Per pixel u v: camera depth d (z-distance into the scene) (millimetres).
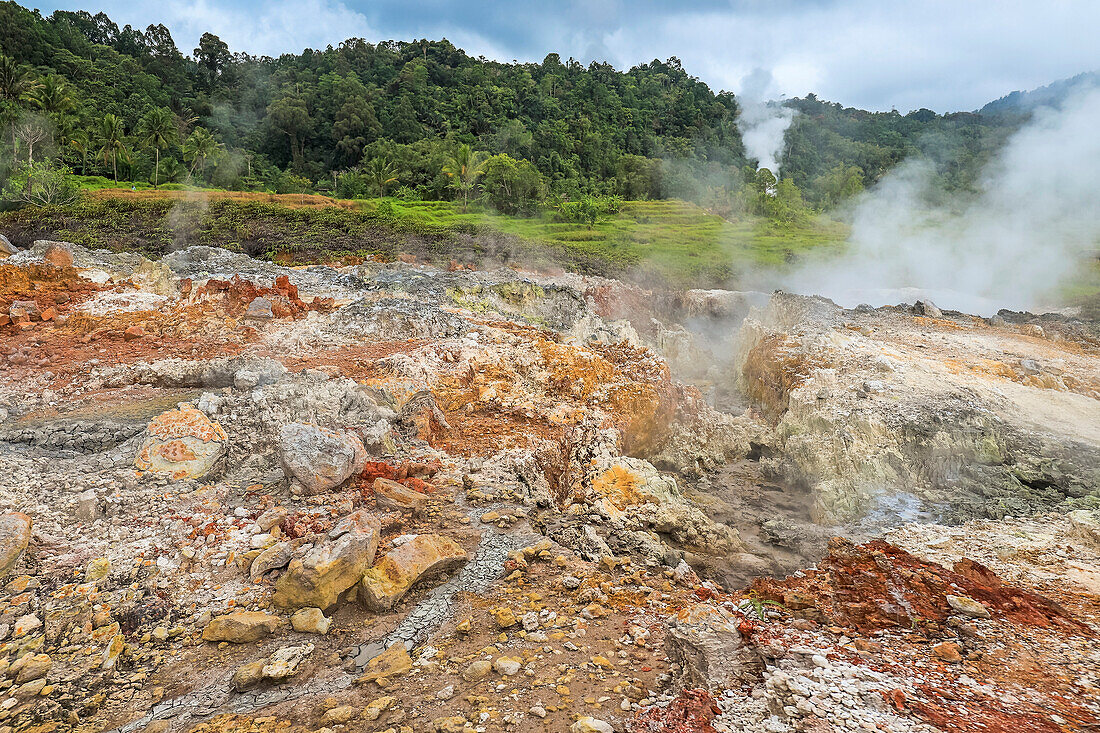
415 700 5930
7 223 49656
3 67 75250
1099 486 15633
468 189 86250
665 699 5910
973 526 14180
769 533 14875
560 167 108438
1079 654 7082
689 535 13109
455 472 11602
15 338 16672
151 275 22578
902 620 7730
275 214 60719
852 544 10984
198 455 9922
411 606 7602
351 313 20750
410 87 131750
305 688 6168
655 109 152750
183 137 97500
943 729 5484
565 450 14750
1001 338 27391
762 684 6059
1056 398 20281
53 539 7961
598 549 9672
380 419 12469
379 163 87375
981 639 7355
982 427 17797
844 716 5590
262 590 7523
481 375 17703
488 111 127312
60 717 5688
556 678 6242
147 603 7164
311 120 111938
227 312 19922
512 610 7516
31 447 10758
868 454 17172
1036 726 5621
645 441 18500
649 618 7418
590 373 19031
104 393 13828
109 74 105688
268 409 11789
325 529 8625
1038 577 10797
